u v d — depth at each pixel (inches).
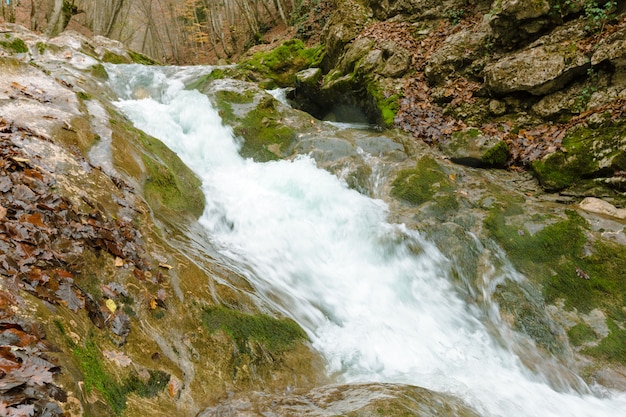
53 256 107.8
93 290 113.1
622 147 231.1
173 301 127.8
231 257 182.7
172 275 136.3
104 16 900.0
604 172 236.2
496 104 306.0
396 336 168.9
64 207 125.4
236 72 504.7
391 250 215.0
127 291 120.0
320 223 231.8
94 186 151.3
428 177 263.9
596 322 179.8
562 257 203.6
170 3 1179.9
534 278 199.3
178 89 391.2
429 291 201.5
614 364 165.5
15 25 442.9
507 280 200.1
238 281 159.3
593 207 226.5
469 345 174.2
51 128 169.8
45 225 113.8
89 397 84.8
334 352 151.6
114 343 105.2
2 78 203.6
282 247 207.6
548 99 283.1
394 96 350.6
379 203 252.4
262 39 924.0
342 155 288.4
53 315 93.1
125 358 103.3
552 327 181.5
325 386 127.0
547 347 175.8
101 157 175.9
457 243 216.4
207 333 126.0
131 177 179.8
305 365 137.1
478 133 292.2
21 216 110.6
